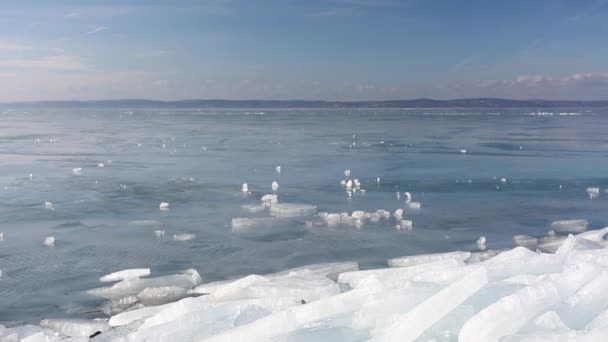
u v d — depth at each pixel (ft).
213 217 41.04
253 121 236.84
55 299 24.53
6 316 22.63
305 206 43.06
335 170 66.54
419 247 32.07
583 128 151.84
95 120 256.11
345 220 39.19
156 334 16.14
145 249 32.40
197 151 92.17
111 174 64.08
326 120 244.83
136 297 24.40
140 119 270.67
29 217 41.27
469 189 51.93
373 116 313.53
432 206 44.16
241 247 32.63
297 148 97.04
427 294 15.87
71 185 56.08
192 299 18.54
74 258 30.76
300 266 28.63
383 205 44.96
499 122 203.31
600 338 11.74
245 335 14.33
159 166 71.46
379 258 29.96
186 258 30.58
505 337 12.68
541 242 32.50
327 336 14.52
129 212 43.04
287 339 14.37
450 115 322.96
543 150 87.66
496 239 33.60
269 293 21.53
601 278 15.23
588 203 44.55
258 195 50.11
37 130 162.50
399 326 13.67
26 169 68.85
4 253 31.78
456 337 13.70
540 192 49.85
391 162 73.97
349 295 16.55
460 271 18.16
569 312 14.15
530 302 13.91
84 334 20.13
